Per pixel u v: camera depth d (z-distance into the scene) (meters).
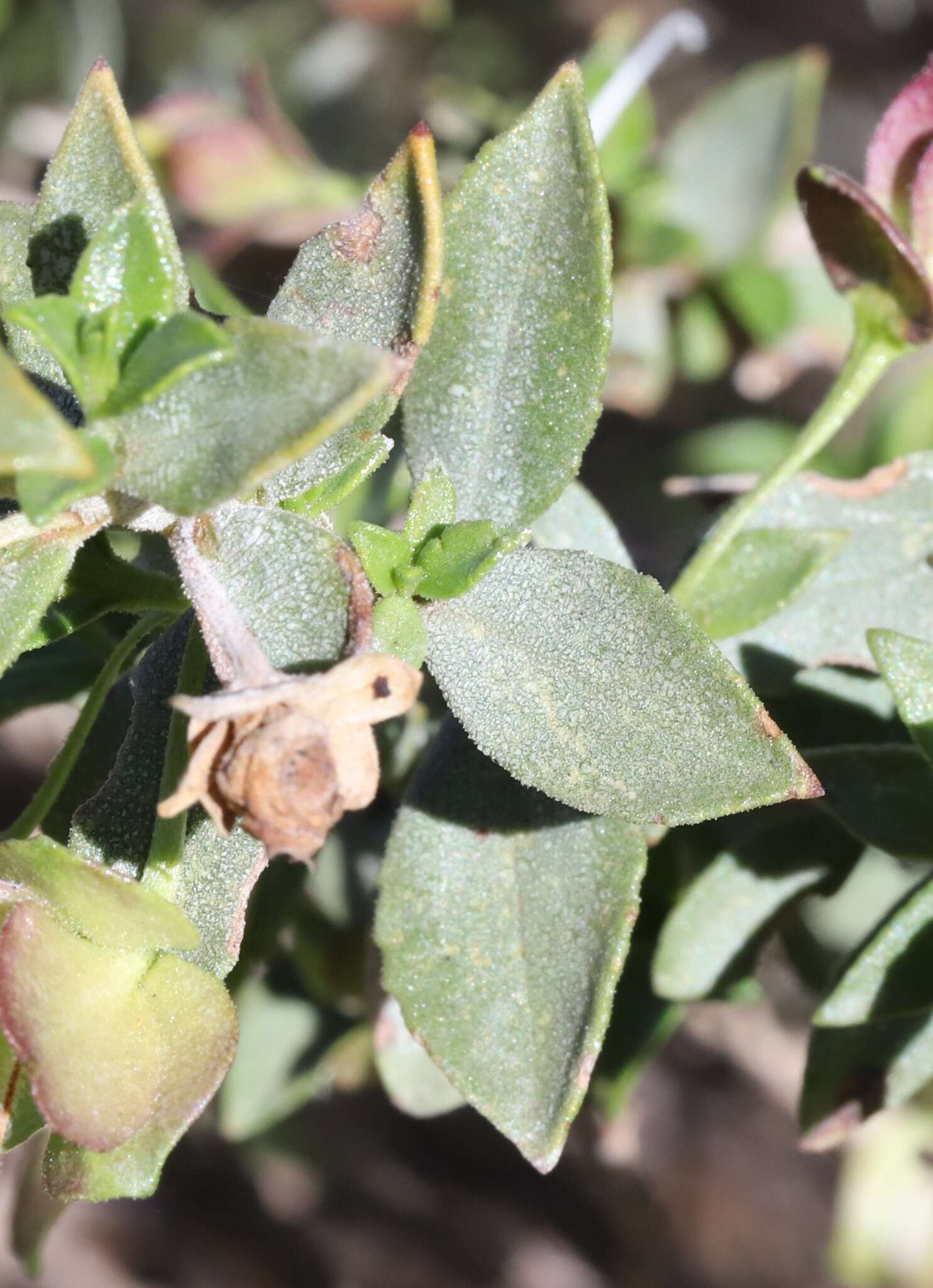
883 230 0.20
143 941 0.18
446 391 0.20
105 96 0.19
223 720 0.17
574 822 0.20
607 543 0.21
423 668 0.22
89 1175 0.18
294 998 0.25
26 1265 0.23
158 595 0.19
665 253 0.29
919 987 0.20
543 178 0.19
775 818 0.21
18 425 0.16
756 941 0.21
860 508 0.22
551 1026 0.19
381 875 0.20
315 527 0.18
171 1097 0.18
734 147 0.29
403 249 0.19
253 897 0.23
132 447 0.18
